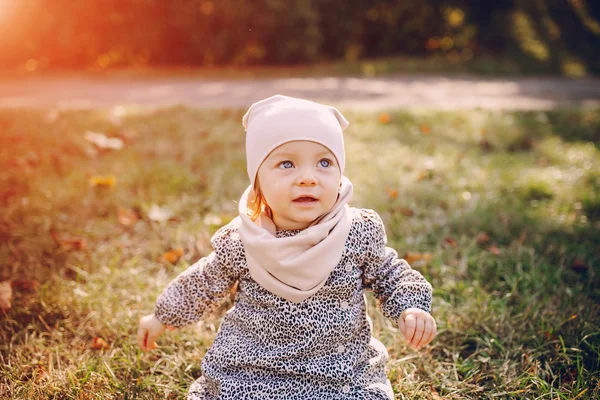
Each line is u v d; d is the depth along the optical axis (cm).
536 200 416
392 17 1336
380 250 204
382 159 485
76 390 220
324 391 191
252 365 193
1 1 1059
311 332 190
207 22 1136
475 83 1044
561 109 697
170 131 558
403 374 232
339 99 803
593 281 304
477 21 1392
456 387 226
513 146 550
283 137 187
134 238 345
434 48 1383
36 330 260
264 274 189
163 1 1108
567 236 355
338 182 193
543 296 286
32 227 348
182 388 223
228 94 841
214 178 423
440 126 607
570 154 513
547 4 1539
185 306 209
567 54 1380
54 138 508
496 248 333
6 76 1043
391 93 881
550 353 244
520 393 221
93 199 386
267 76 1068
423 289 200
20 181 415
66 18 1079
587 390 218
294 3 1167
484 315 264
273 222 199
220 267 203
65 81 988
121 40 1114
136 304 277
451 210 383
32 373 232
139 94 846
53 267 307
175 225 360
